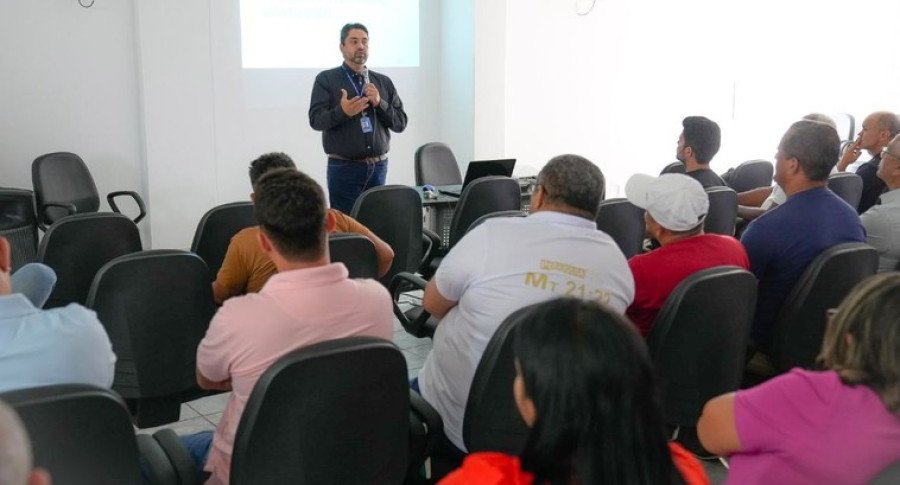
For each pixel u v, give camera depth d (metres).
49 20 5.55
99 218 3.21
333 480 1.76
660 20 8.46
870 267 2.68
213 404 3.62
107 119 5.89
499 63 7.39
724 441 1.48
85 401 1.42
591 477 0.98
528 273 2.12
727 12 8.72
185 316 2.60
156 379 2.60
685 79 8.73
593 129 8.30
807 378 1.43
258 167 3.12
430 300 2.32
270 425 1.64
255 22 6.34
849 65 8.63
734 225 4.01
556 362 1.00
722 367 2.41
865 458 1.37
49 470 1.42
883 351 1.34
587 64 8.10
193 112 6.12
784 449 1.42
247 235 2.83
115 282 2.43
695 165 4.16
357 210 3.85
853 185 4.20
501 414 2.02
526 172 7.80
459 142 7.54
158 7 5.83
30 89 5.56
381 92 5.39
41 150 5.66
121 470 1.52
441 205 4.79
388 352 1.71
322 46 6.71
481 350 2.16
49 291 2.28
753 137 8.96
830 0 8.60
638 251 3.96
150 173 6.00
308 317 1.88
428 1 7.39
